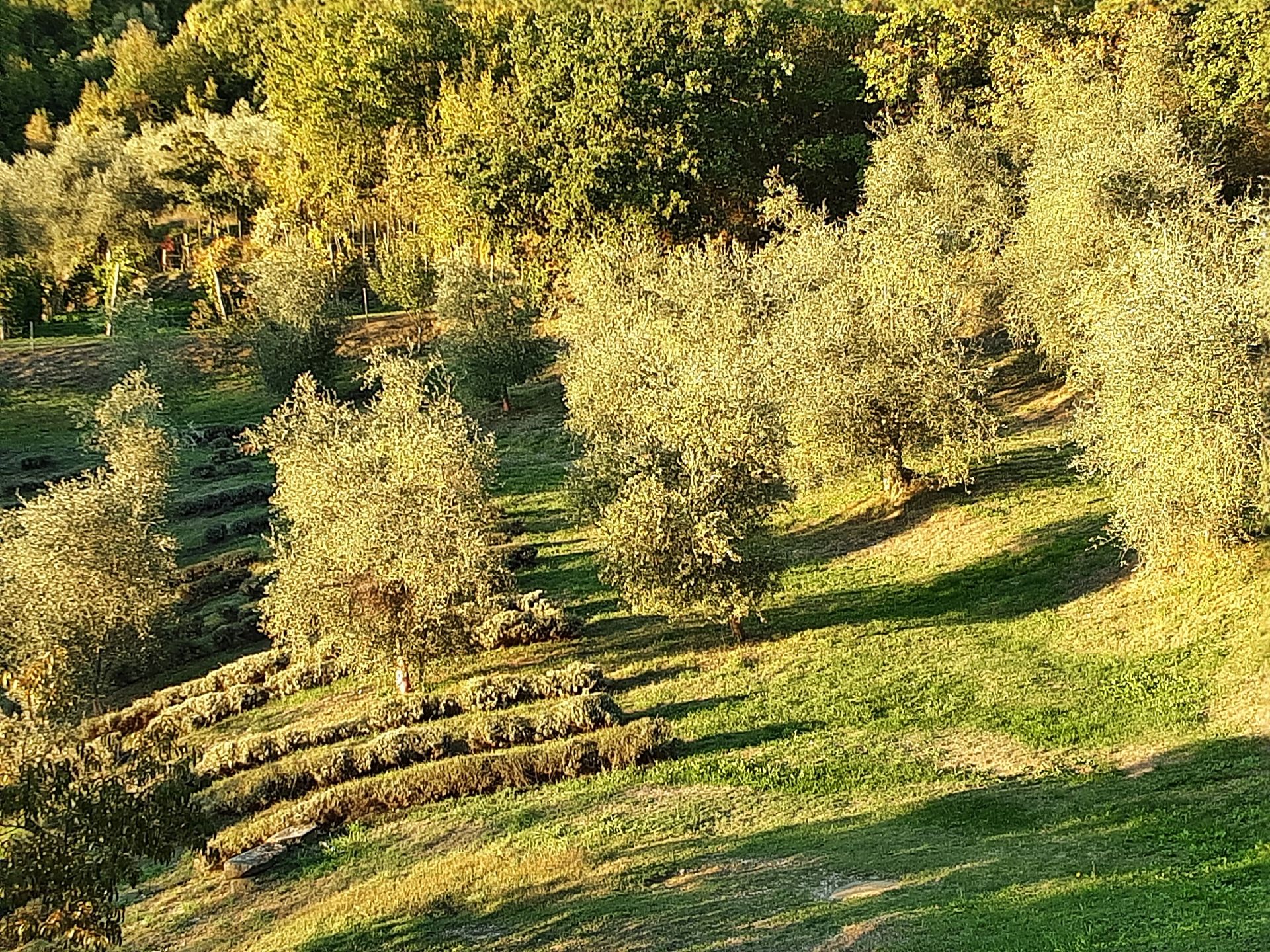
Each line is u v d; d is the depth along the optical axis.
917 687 27.59
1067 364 43.06
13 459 66.81
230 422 74.69
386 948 17.73
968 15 72.44
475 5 98.62
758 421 33.16
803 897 17.14
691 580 31.83
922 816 20.59
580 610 38.66
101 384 77.25
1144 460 26.97
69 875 15.91
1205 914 13.32
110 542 36.84
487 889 19.48
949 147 55.62
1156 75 52.72
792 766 23.95
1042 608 31.45
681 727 27.17
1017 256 46.34
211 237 103.38
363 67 89.00
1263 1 50.69
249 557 49.97
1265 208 36.00
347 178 91.06
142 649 37.72
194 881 22.78
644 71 74.19
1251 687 23.53
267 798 25.91
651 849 20.50
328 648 34.59
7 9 136.25
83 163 96.50
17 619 34.91
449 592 31.44
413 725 29.20
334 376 74.19
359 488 32.31
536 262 75.44
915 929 14.64
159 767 17.89
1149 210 36.94
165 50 121.12
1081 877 15.85
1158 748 22.11
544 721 27.36
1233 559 27.94
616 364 47.22
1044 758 22.72
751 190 77.69
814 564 39.44
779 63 78.56
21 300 87.44
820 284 48.41
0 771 16.70
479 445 37.00
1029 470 41.56
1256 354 26.59
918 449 39.19
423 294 80.94
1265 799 18.30
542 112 77.00
